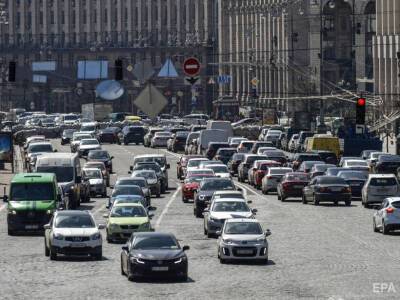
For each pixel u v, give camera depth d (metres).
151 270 98.44
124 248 101.56
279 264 110.69
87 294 91.56
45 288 95.44
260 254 111.44
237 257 111.25
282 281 98.69
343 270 105.88
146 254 99.19
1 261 115.00
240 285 96.25
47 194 144.38
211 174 191.38
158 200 190.25
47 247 119.12
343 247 124.69
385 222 137.00
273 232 140.50
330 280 99.12
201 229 143.75
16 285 97.56
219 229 133.62
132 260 98.94
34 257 118.31
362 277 100.88
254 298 88.62
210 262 112.50
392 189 173.62
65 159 175.50
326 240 131.62
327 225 148.88
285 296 89.50
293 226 147.75
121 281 99.12
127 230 130.25
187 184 185.62
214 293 91.50
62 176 174.00
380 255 117.31
